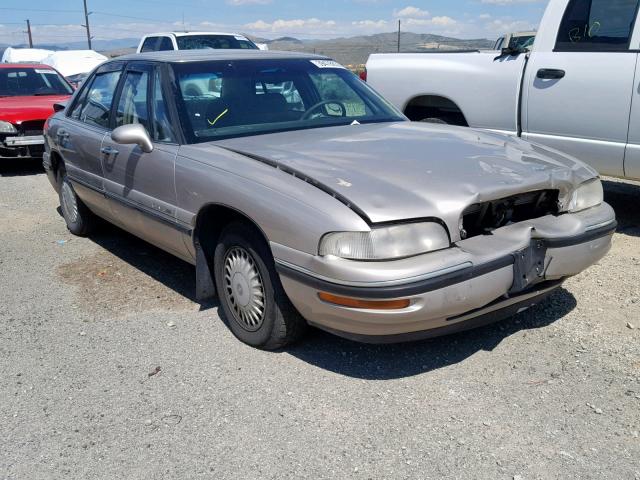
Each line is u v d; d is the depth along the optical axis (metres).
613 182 7.53
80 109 5.68
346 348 3.69
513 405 3.08
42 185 9.09
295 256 3.10
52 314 4.37
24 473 2.76
